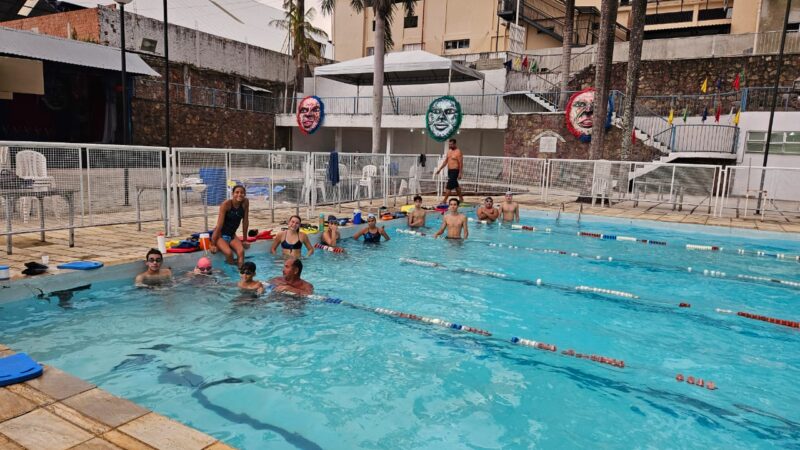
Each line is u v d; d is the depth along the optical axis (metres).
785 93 17.55
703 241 10.04
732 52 21.28
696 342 4.77
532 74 22.84
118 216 7.05
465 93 24.50
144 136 20.80
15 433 2.30
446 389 3.66
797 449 3.02
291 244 7.34
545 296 6.16
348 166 11.55
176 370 3.77
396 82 24.88
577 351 4.48
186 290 5.62
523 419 3.28
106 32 21.12
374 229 8.90
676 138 18.09
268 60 28.58
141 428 2.39
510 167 15.09
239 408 3.27
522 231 10.89
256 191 9.51
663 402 3.56
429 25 30.88
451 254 8.38
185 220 8.91
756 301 6.16
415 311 5.43
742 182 17.11
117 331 4.45
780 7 21.45
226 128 24.31
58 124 20.55
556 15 30.34
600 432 3.15
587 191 14.05
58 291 5.16
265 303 5.36
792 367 4.23
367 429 3.09
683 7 29.91
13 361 3.04
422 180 14.92
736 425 3.29
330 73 21.95
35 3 26.91
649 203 14.91
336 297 5.79
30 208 6.95
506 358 4.26
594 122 14.61
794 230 10.23
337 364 4.00
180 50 23.56
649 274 7.43
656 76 19.98
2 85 8.98
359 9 18.66
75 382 2.86
